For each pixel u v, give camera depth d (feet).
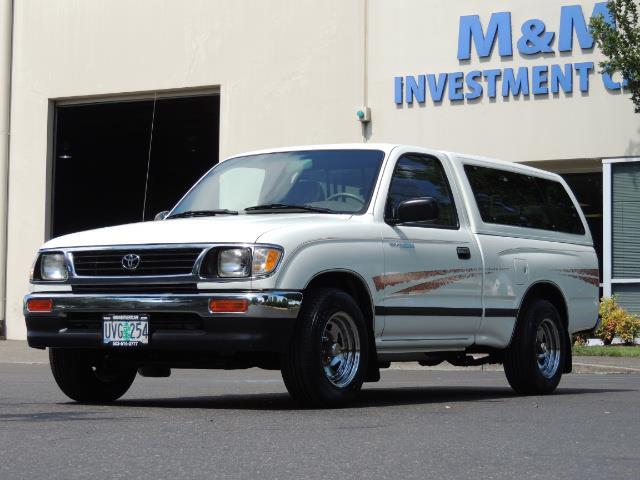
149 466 18.06
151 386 40.98
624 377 50.67
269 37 81.10
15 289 88.89
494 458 19.25
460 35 74.74
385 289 30.37
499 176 36.68
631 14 69.97
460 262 33.24
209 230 28.22
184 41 83.97
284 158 33.42
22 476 17.02
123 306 28.32
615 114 70.90
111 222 103.19
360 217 30.55
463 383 45.21
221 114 82.48
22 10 89.45
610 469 18.11
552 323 37.29
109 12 86.69
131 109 92.27
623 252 70.69
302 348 27.84
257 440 21.43
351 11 78.48
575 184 75.31
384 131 77.05
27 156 89.25
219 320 27.27
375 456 19.34
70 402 31.76
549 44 72.38
